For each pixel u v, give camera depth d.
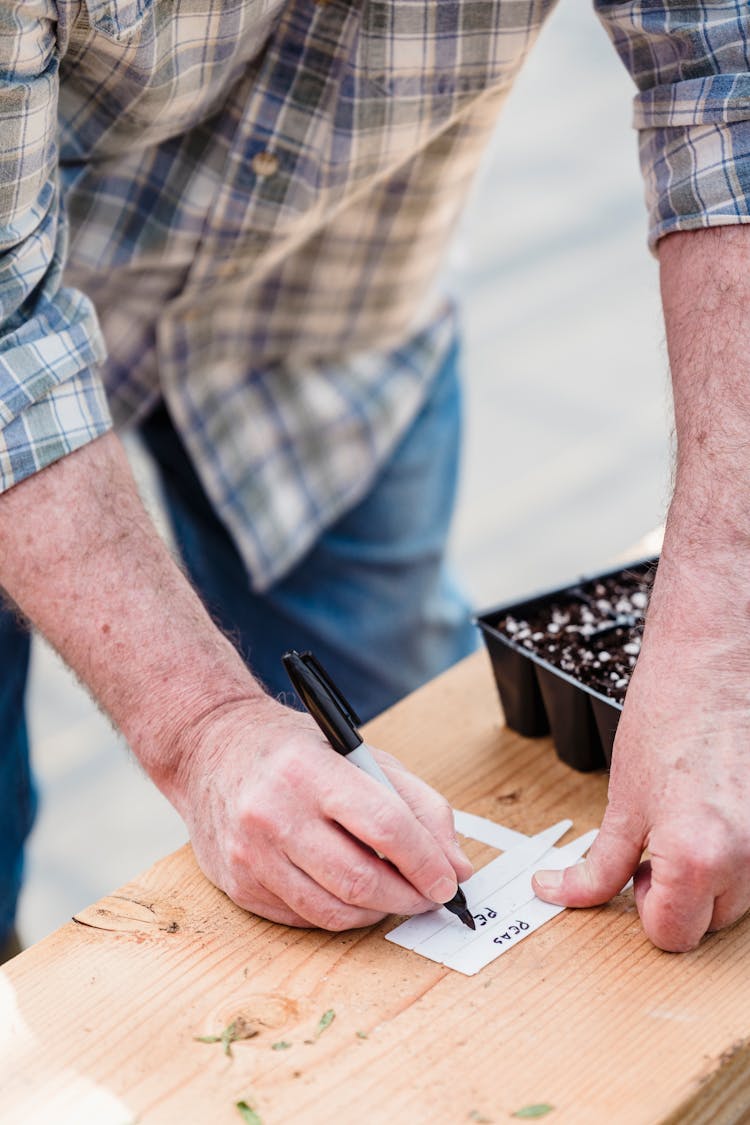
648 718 0.81
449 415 1.77
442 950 0.82
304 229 1.30
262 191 1.23
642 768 0.81
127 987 0.81
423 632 1.82
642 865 0.86
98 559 0.92
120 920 0.88
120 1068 0.75
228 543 1.75
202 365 1.56
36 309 0.95
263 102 1.16
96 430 0.95
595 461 3.17
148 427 1.70
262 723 0.88
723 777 0.78
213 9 0.97
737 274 0.88
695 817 0.77
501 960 0.81
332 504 1.68
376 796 0.81
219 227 1.28
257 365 1.60
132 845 2.19
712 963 0.79
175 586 0.95
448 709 1.12
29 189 0.90
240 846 0.84
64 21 0.88
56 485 0.92
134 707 0.91
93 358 0.97
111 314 1.47
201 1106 0.71
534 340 3.73
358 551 1.72
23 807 1.44
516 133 4.85
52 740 2.48
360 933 0.85
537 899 0.86
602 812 0.96
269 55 1.12
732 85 0.88
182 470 1.71
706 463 0.86
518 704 1.04
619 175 4.54
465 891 0.88
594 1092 0.70
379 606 1.77
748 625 0.81
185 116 1.12
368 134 1.16
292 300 1.49
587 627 1.04
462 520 3.03
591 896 0.84
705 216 0.89
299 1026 0.77
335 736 0.85
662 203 0.93
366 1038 0.75
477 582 2.80
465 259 1.74
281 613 1.76
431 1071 0.72
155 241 1.31
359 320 1.56
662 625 0.84
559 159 4.67
